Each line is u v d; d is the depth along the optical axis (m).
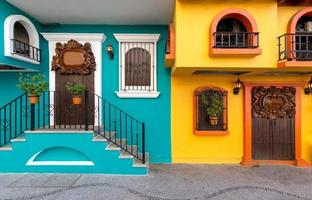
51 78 5.96
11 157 5.04
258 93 5.98
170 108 6.09
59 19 5.70
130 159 5.04
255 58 4.47
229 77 5.98
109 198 3.97
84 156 5.14
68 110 5.99
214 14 4.46
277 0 4.47
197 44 4.45
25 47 5.60
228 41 4.51
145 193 4.16
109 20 5.77
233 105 6.04
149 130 6.08
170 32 4.86
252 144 5.97
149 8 5.11
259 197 4.05
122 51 6.05
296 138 5.91
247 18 4.38
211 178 4.91
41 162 5.10
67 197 3.99
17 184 4.48
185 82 6.05
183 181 4.73
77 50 5.93
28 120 5.99
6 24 4.75
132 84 6.11
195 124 5.95
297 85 5.85
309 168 5.61
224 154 6.05
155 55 6.04
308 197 4.06
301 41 4.91
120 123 5.97
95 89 5.98
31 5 4.96
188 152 6.07
